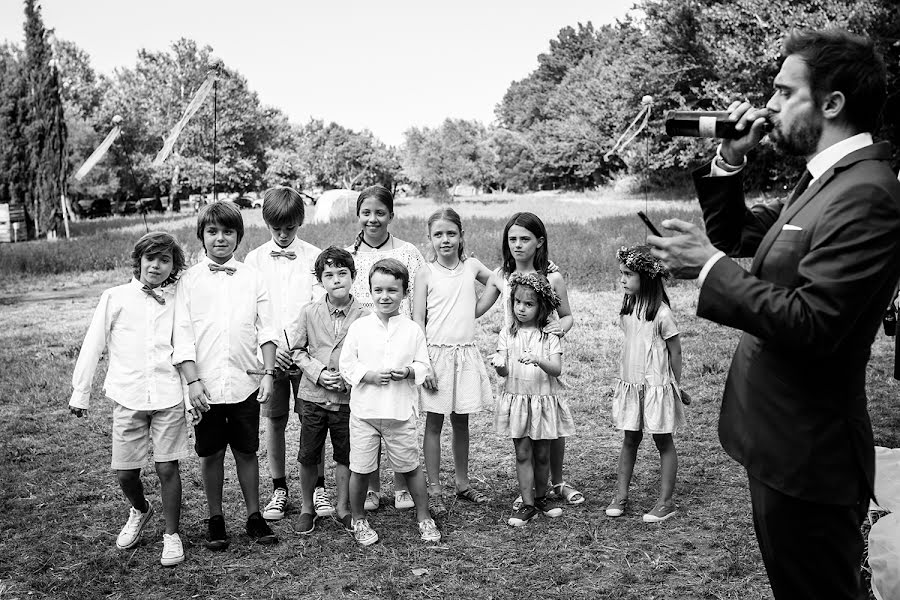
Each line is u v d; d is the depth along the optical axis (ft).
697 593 11.19
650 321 13.96
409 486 13.65
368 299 15.71
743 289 6.76
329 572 12.28
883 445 16.71
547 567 12.12
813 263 6.68
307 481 14.02
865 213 6.59
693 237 7.11
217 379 13.34
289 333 14.40
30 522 14.30
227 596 11.59
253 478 13.74
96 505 15.16
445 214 15.44
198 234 14.05
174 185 165.99
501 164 199.72
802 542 7.37
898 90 78.59
